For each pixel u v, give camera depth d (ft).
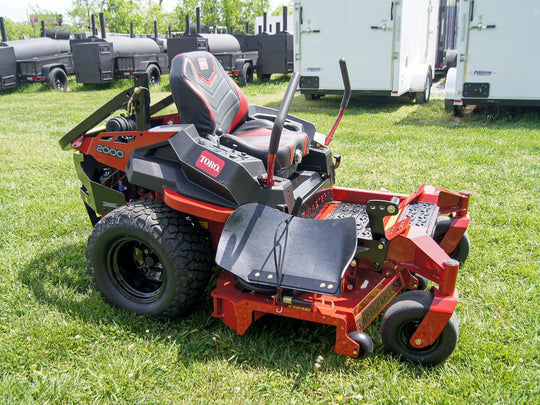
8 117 36.22
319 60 35.68
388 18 32.83
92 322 10.41
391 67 33.81
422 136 26.18
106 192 12.45
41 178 20.06
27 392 8.40
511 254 13.14
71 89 56.95
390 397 8.24
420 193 12.07
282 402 8.27
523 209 15.84
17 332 10.05
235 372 9.01
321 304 9.08
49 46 57.77
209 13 139.23
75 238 14.57
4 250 13.83
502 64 29.58
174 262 9.79
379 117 32.99
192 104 11.46
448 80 32.91
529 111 32.78
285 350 9.55
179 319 10.62
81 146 11.98
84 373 9.00
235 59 51.29
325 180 13.47
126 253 11.07
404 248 9.57
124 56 54.65
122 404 8.25
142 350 9.46
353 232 8.84
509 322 10.25
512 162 20.88
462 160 21.39
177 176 10.38
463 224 11.94
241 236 9.30
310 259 8.88
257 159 10.43
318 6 34.50
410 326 9.13
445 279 8.64
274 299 9.16
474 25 29.45
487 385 8.43
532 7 27.94
